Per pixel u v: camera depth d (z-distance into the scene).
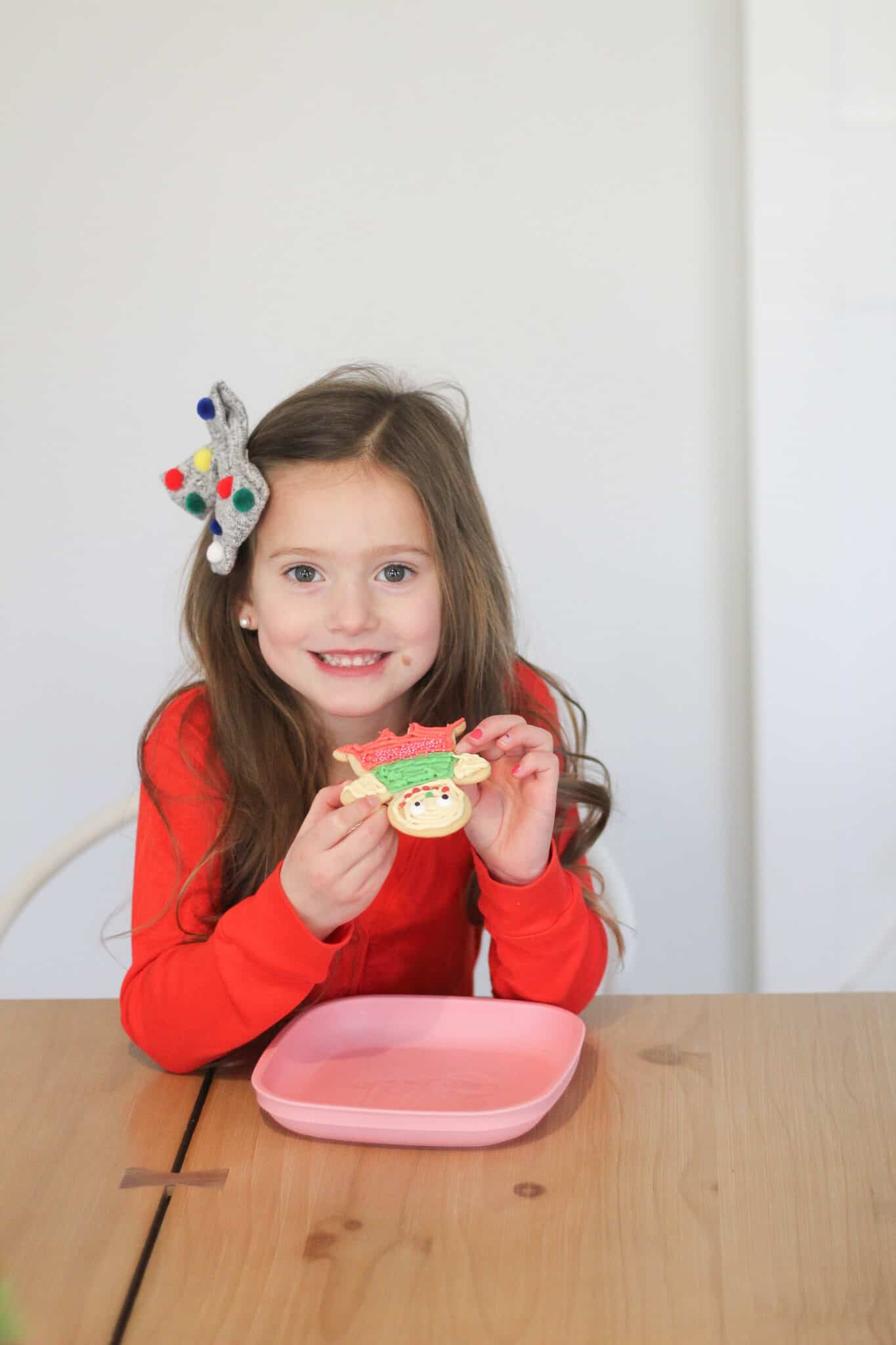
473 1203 0.75
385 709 1.17
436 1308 0.66
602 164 1.92
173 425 2.01
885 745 1.90
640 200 1.92
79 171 1.96
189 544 2.03
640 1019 0.99
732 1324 0.65
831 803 1.91
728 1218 0.74
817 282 1.79
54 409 2.01
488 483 1.99
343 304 1.97
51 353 2.00
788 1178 0.78
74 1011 1.03
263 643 1.07
